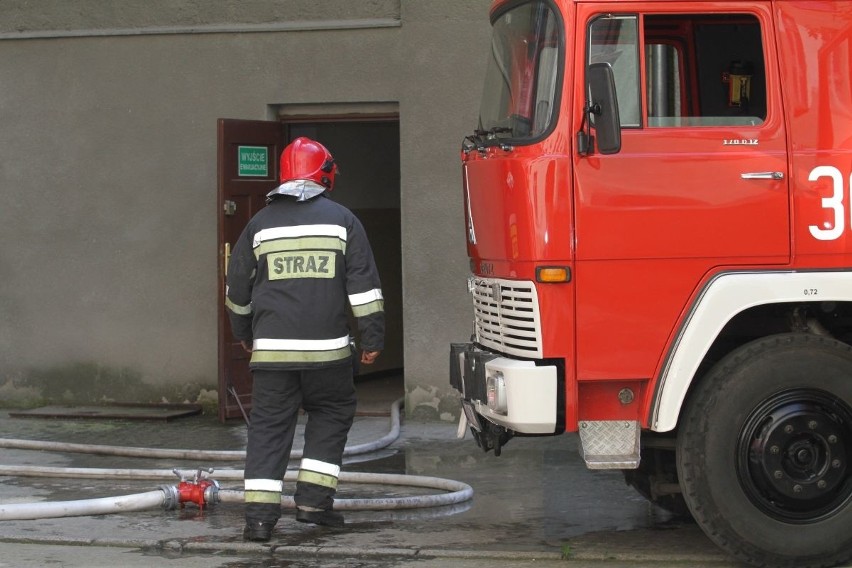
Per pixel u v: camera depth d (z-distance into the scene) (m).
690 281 6.72
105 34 12.60
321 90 12.18
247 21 12.31
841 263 6.75
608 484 9.20
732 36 6.79
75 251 12.88
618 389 6.84
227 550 7.34
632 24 6.75
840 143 6.76
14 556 7.23
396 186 15.91
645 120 6.73
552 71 6.80
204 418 12.44
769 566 6.72
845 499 6.74
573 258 6.69
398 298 15.91
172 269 12.67
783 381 6.66
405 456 10.47
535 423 6.69
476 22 11.74
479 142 7.55
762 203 6.71
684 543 7.38
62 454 10.67
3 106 12.95
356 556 7.18
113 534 7.70
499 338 7.20
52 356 12.97
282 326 7.54
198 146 12.52
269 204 7.83
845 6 6.79
